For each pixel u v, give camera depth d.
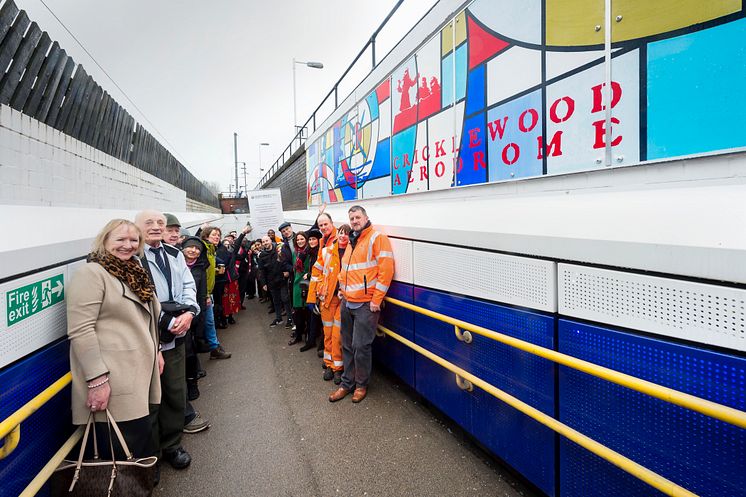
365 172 4.76
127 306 1.87
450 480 2.26
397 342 3.47
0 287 1.44
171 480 2.32
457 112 2.90
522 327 2.02
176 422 2.45
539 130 2.19
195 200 13.80
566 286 1.76
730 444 1.24
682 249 1.31
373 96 4.44
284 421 3.01
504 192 2.49
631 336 1.49
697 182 1.52
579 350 1.70
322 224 4.21
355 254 3.23
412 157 3.58
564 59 2.02
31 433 1.63
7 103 2.60
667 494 1.33
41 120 3.05
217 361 4.48
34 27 2.85
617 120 1.78
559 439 1.87
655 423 1.44
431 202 3.25
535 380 1.96
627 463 1.45
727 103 1.41
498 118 2.50
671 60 1.58
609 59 1.80
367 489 2.20
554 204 1.96
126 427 1.88
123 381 1.83
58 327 1.85
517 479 2.26
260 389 3.64
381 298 3.10
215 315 5.83
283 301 5.95
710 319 1.27
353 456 2.52
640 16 1.67
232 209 24.12
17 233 1.64
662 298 1.40
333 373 3.83
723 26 1.42
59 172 3.20
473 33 2.70
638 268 1.45
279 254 5.89
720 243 1.22
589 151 1.91
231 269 6.04
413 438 2.72
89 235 2.40
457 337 2.45
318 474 2.35
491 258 2.22
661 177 1.63
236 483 2.29
